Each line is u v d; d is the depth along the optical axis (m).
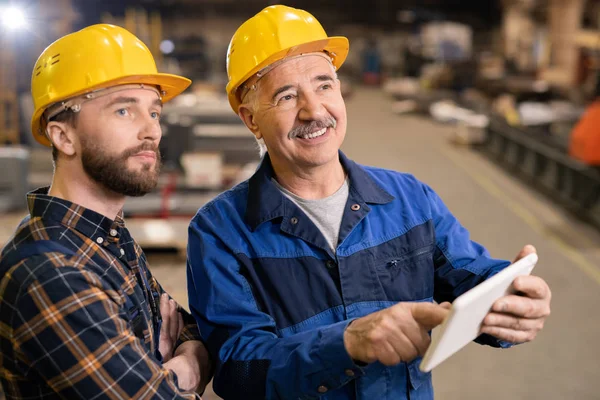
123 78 1.16
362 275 1.38
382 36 17.62
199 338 1.46
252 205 1.41
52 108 1.16
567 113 8.01
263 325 1.31
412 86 12.79
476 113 10.46
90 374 1.05
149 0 16.58
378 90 15.34
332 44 1.42
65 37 1.19
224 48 16.81
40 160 5.69
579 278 4.48
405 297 1.40
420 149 8.70
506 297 1.11
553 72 10.18
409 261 1.42
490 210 6.05
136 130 1.17
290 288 1.36
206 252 1.38
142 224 4.55
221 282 1.36
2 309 1.07
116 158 1.15
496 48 15.43
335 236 1.41
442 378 3.34
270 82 1.35
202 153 5.16
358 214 1.41
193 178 4.99
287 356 1.20
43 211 1.14
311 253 1.38
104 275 1.15
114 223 1.20
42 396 1.11
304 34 1.37
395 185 1.51
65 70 1.15
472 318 1.02
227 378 1.29
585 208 5.72
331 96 1.38
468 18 17.53
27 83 6.81
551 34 10.41
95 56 1.15
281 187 1.45
